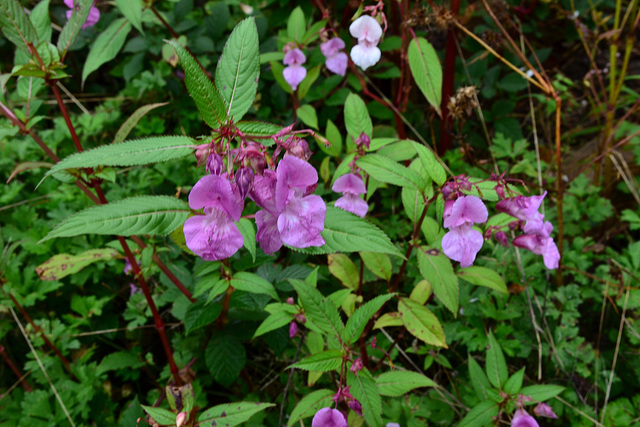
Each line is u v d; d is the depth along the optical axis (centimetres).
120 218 32
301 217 32
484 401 41
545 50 68
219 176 31
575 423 47
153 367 54
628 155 62
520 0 71
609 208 56
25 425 46
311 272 46
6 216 56
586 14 72
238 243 32
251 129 33
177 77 66
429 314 43
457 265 49
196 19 75
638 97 59
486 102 71
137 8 51
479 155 65
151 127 64
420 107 66
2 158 60
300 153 32
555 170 63
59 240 55
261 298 44
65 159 31
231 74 33
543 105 70
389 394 39
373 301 37
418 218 42
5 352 50
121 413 51
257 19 66
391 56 64
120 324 56
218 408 37
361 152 43
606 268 53
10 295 49
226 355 47
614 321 53
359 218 34
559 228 53
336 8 65
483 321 51
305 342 49
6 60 76
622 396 50
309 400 38
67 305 56
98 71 78
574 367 48
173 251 52
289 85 57
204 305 44
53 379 50
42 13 40
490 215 56
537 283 51
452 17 53
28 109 41
